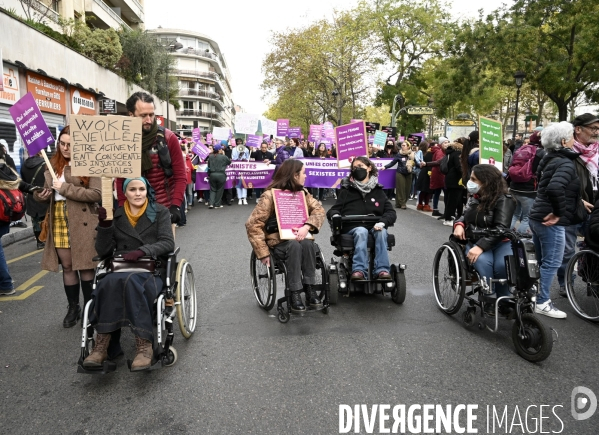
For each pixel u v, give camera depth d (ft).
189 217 39.78
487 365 12.14
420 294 18.16
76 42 60.64
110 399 10.58
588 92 85.40
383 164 46.44
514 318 13.04
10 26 39.78
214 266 22.62
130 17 115.34
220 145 46.16
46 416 9.94
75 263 14.38
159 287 11.78
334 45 113.91
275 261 15.81
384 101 133.39
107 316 10.98
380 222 16.98
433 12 125.70
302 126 166.30
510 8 88.74
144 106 13.30
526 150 23.47
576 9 78.33
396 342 13.58
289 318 15.40
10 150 40.04
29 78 43.96
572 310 16.43
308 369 11.92
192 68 252.01
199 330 14.62
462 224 15.37
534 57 85.76
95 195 14.30
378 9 124.36
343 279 17.17
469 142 30.09
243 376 11.57
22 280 20.58
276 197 15.62
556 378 11.48
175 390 10.93
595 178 16.88
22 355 12.98
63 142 14.14
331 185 47.62
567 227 17.15
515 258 13.05
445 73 124.26
